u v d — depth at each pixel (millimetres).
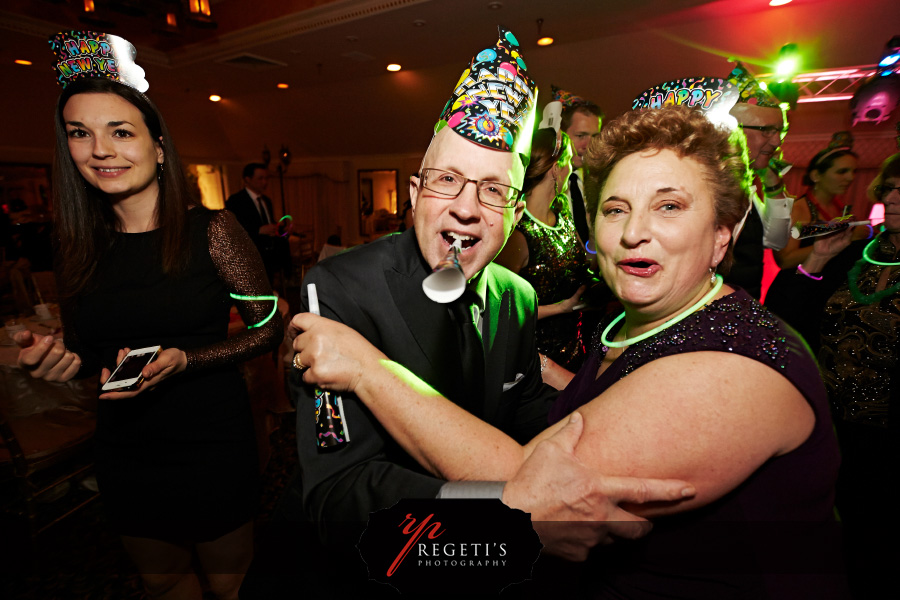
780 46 5922
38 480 2723
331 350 770
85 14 4645
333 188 13164
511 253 1811
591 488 609
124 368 1147
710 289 770
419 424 727
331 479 785
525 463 675
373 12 5551
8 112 8523
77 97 1161
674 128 692
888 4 5086
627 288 732
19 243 6879
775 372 605
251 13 6617
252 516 1407
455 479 714
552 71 7613
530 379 1186
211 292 1337
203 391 1301
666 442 601
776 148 1871
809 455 642
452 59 7488
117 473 1283
